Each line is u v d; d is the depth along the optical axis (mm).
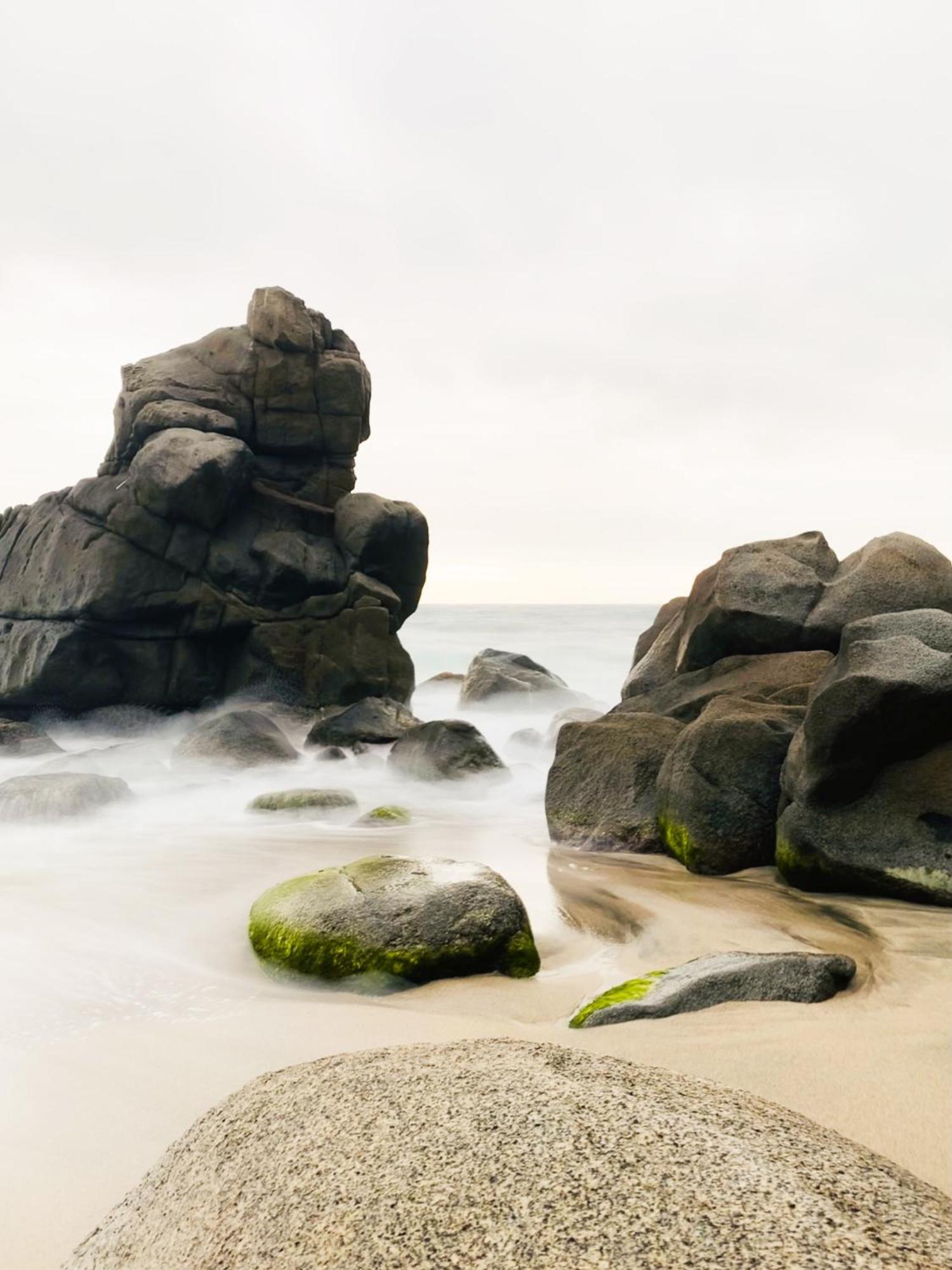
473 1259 1616
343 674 19766
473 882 5328
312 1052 3852
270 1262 1748
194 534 19859
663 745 8789
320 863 7758
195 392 20938
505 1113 2082
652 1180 1767
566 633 56750
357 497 21312
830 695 6527
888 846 6301
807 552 11312
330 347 22656
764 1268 1522
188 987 4832
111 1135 3100
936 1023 3857
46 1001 4551
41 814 9469
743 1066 3416
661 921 5895
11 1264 2357
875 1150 2746
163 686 19875
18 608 20375
